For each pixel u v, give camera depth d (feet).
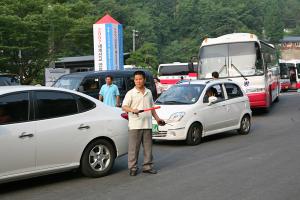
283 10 411.54
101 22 78.02
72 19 80.23
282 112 64.90
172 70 125.90
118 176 26.40
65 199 21.76
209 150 34.60
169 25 297.33
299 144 35.76
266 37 343.67
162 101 39.42
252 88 59.62
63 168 24.50
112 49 77.97
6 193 23.08
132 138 26.43
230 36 61.57
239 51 60.44
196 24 299.79
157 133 37.11
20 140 22.50
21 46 77.51
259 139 39.45
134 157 26.48
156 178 25.61
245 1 331.77
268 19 347.56
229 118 41.27
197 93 39.11
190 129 36.99
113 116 26.99
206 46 62.13
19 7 77.05
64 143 24.30
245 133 43.42
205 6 305.32
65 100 25.00
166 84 125.70
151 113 26.86
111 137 26.58
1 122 22.24
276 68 82.69
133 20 259.60
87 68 142.72
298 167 27.32
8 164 22.13
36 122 23.32
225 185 23.44
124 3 270.67
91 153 25.79
